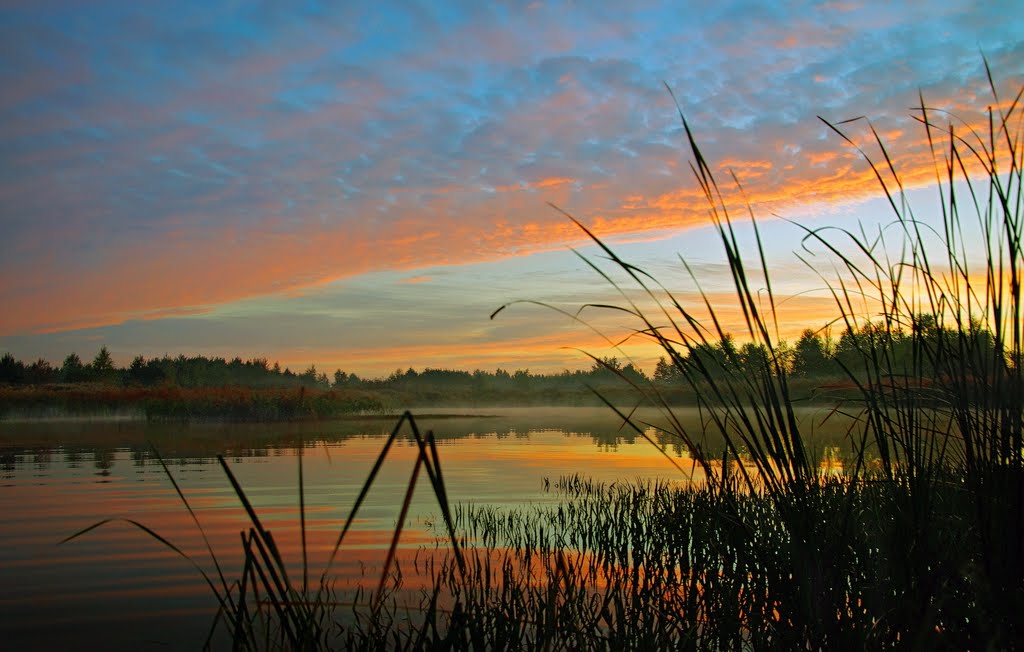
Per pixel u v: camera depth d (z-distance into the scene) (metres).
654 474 13.13
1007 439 2.69
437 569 6.14
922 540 2.81
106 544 7.30
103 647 4.30
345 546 7.15
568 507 9.25
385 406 46.78
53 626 4.76
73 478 12.32
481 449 19.25
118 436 23.06
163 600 5.36
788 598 3.13
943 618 2.73
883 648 2.80
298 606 2.57
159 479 12.19
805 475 2.93
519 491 10.96
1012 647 2.49
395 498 10.30
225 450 18.02
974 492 2.85
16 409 34.81
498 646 3.67
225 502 9.86
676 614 4.04
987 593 2.61
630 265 2.83
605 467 14.39
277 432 25.69
